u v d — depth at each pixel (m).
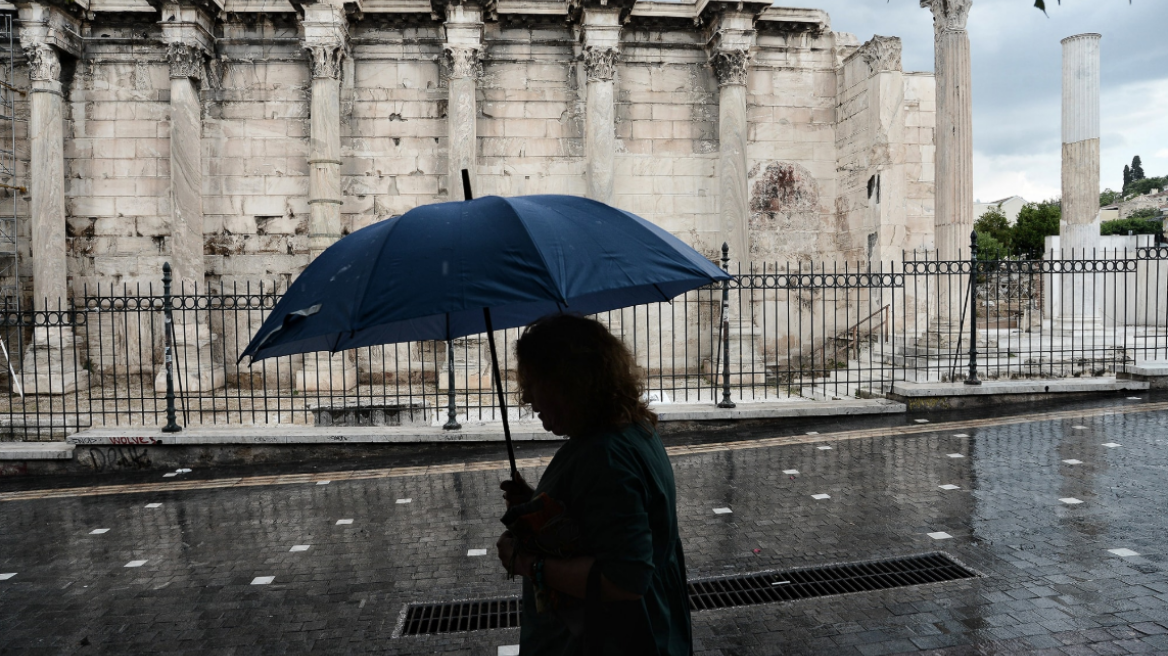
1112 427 11.34
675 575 2.65
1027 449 10.21
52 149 16.94
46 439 12.20
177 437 11.37
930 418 12.73
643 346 18.48
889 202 17.53
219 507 9.07
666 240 2.86
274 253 18.30
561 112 18.73
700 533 7.44
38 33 16.64
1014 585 5.85
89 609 6.11
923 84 18.84
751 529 7.49
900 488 8.66
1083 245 18.81
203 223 18.17
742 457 10.57
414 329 3.36
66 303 17.25
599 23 17.47
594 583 2.32
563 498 2.48
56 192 17.00
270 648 5.34
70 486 10.44
